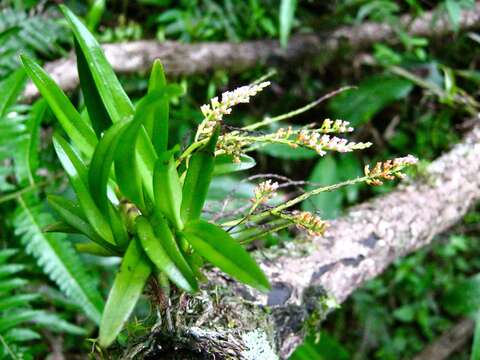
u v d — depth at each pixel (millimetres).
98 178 384
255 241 611
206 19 1160
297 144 398
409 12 1349
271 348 501
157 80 415
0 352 771
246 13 1200
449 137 1229
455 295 1233
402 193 756
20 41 989
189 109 1162
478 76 1228
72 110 413
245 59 1154
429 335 1251
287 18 1045
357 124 1222
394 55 1228
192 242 393
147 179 409
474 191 805
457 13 1179
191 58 1097
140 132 408
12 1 1066
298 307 554
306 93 1270
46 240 804
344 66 1265
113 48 1032
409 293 1309
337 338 1250
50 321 862
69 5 1128
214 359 430
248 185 938
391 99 1202
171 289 461
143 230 390
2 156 788
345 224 663
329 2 1316
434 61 1304
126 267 384
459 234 1300
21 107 807
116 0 1195
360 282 644
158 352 434
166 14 1154
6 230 917
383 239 666
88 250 437
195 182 395
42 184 842
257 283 359
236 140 430
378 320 1256
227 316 478
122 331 505
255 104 1282
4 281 778
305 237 623
